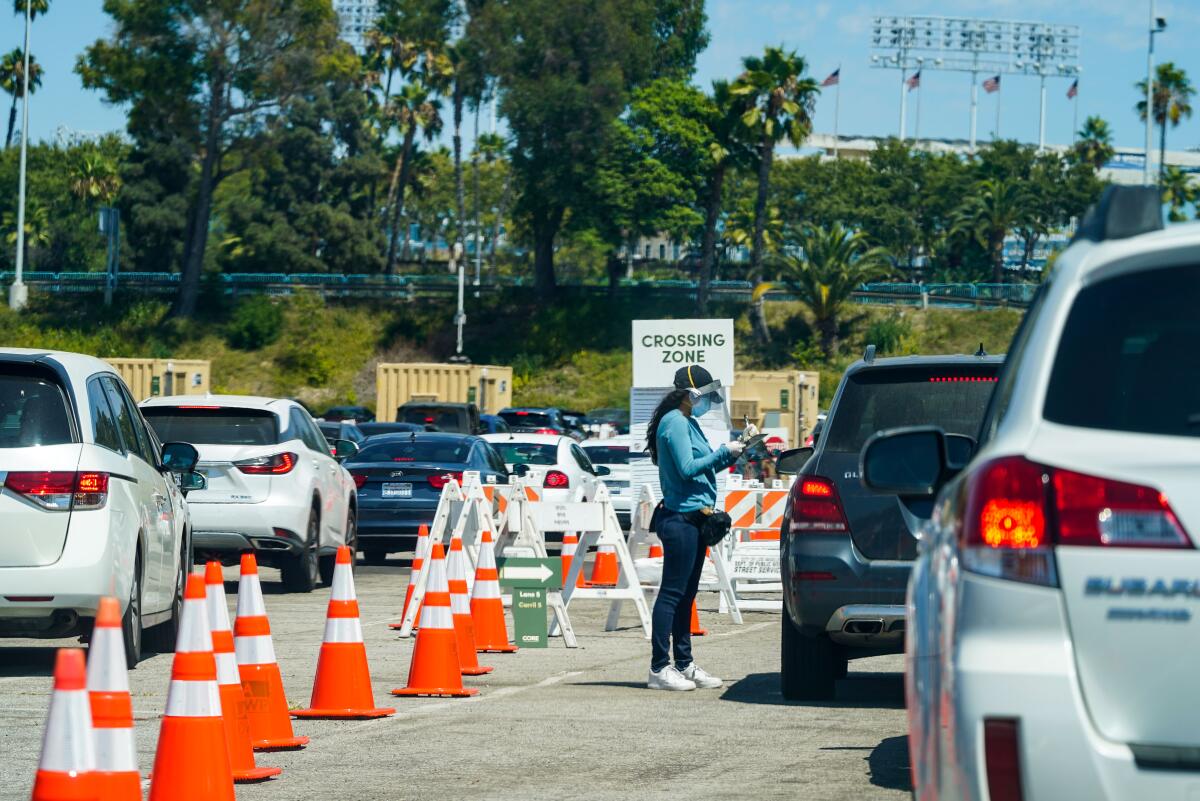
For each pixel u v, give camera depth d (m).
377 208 190.88
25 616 18.58
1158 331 6.77
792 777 13.32
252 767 13.27
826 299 134.88
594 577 33.84
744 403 89.12
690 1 169.75
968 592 6.65
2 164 189.12
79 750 7.48
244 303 143.62
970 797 6.48
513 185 151.12
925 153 188.75
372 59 183.62
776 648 24.20
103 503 18.92
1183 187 195.00
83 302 147.00
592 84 140.75
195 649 11.09
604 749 14.71
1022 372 7.06
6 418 18.92
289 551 31.78
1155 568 6.34
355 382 140.12
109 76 140.50
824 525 16.81
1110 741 6.32
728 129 142.75
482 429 78.00
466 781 13.13
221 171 148.00
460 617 20.67
